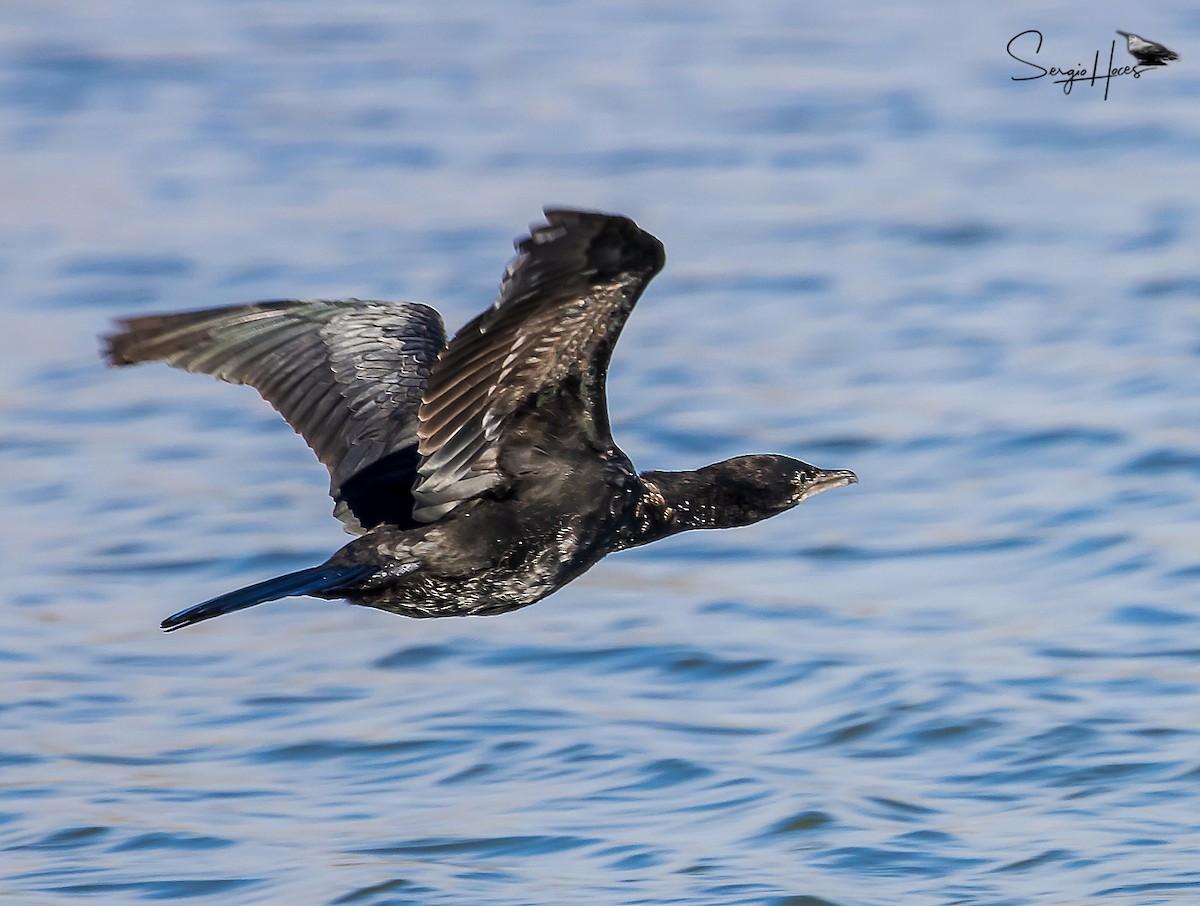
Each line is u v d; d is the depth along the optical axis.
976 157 31.20
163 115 35.19
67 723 12.12
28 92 36.91
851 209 28.17
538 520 8.30
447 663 13.08
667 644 13.11
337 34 42.25
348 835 10.27
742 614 13.77
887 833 9.95
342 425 8.90
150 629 14.00
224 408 20.59
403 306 9.27
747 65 38.31
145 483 17.75
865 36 40.75
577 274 7.31
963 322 22.30
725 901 9.18
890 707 11.58
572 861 9.80
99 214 28.83
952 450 17.66
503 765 11.19
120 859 10.03
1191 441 17.31
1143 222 26.70
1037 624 13.11
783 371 20.73
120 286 24.84
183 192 30.05
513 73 38.12
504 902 9.28
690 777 10.82
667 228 27.31
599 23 43.25
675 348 21.89
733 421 18.86
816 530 15.84
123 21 43.53
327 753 11.50
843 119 33.84
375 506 8.70
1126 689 11.74
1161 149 31.20
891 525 15.80
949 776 10.72
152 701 12.51
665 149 31.92
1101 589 13.75
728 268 25.31
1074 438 17.69
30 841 10.30
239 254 26.19
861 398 19.53
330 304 9.10
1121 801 10.22
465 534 8.27
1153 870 9.34
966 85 36.12
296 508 16.89
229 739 11.77
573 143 32.44
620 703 12.14
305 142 32.97
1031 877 9.38
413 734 11.67
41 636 13.81
